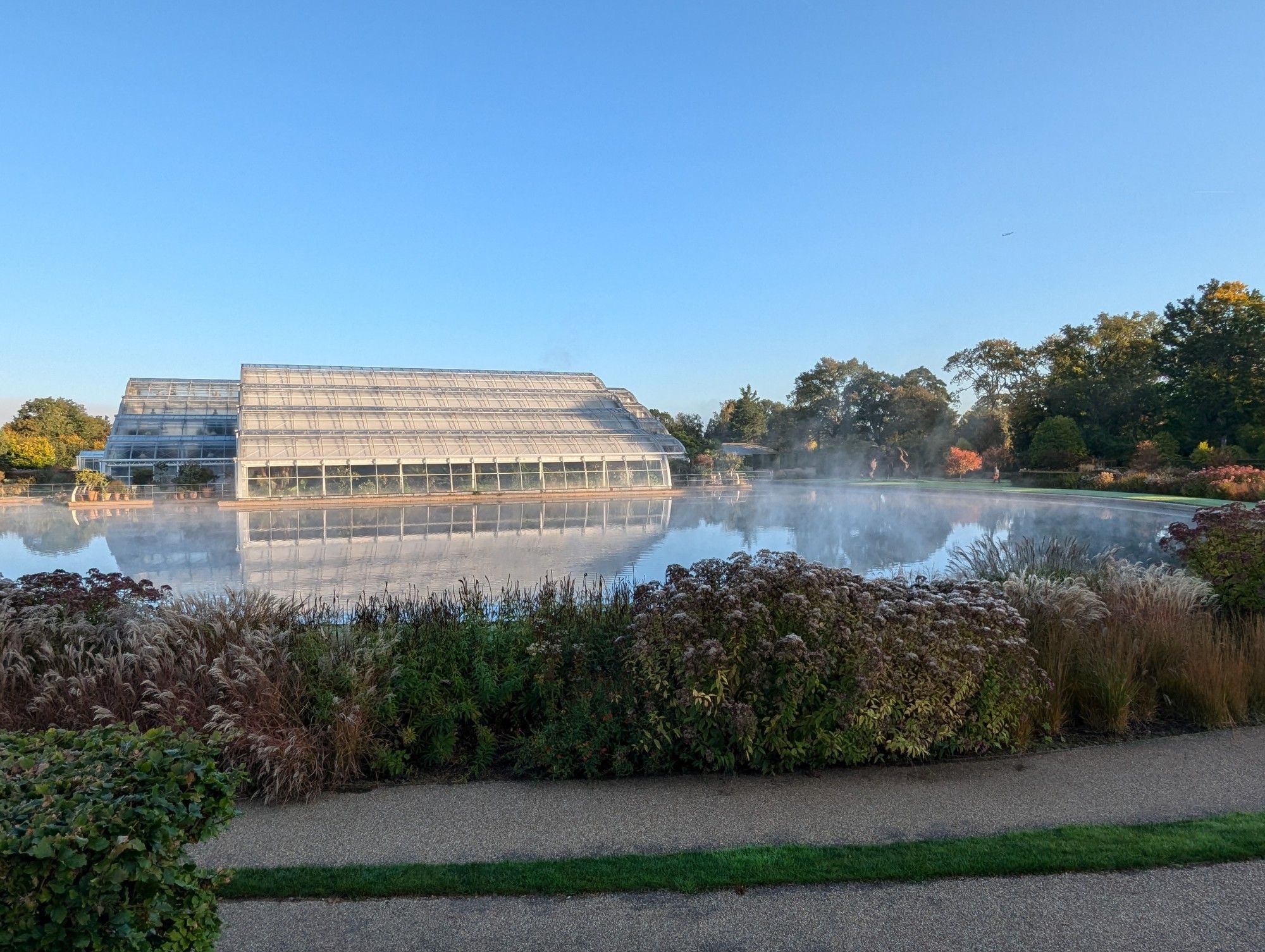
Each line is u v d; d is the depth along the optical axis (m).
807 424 74.19
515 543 22.16
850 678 5.88
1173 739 6.66
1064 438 50.22
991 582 8.54
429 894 4.14
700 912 3.91
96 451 58.88
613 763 6.03
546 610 8.16
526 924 3.82
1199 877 4.16
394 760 6.06
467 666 7.09
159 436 45.47
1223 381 46.06
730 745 5.93
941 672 6.00
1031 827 4.90
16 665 6.62
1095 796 5.43
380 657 6.78
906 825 4.97
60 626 7.35
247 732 5.66
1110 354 59.34
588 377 58.66
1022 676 6.38
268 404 45.34
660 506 37.25
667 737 5.91
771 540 22.66
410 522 29.36
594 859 4.52
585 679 6.67
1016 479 49.72
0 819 2.39
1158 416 50.56
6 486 41.81
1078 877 4.19
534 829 5.02
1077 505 35.31
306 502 39.41
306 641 7.04
